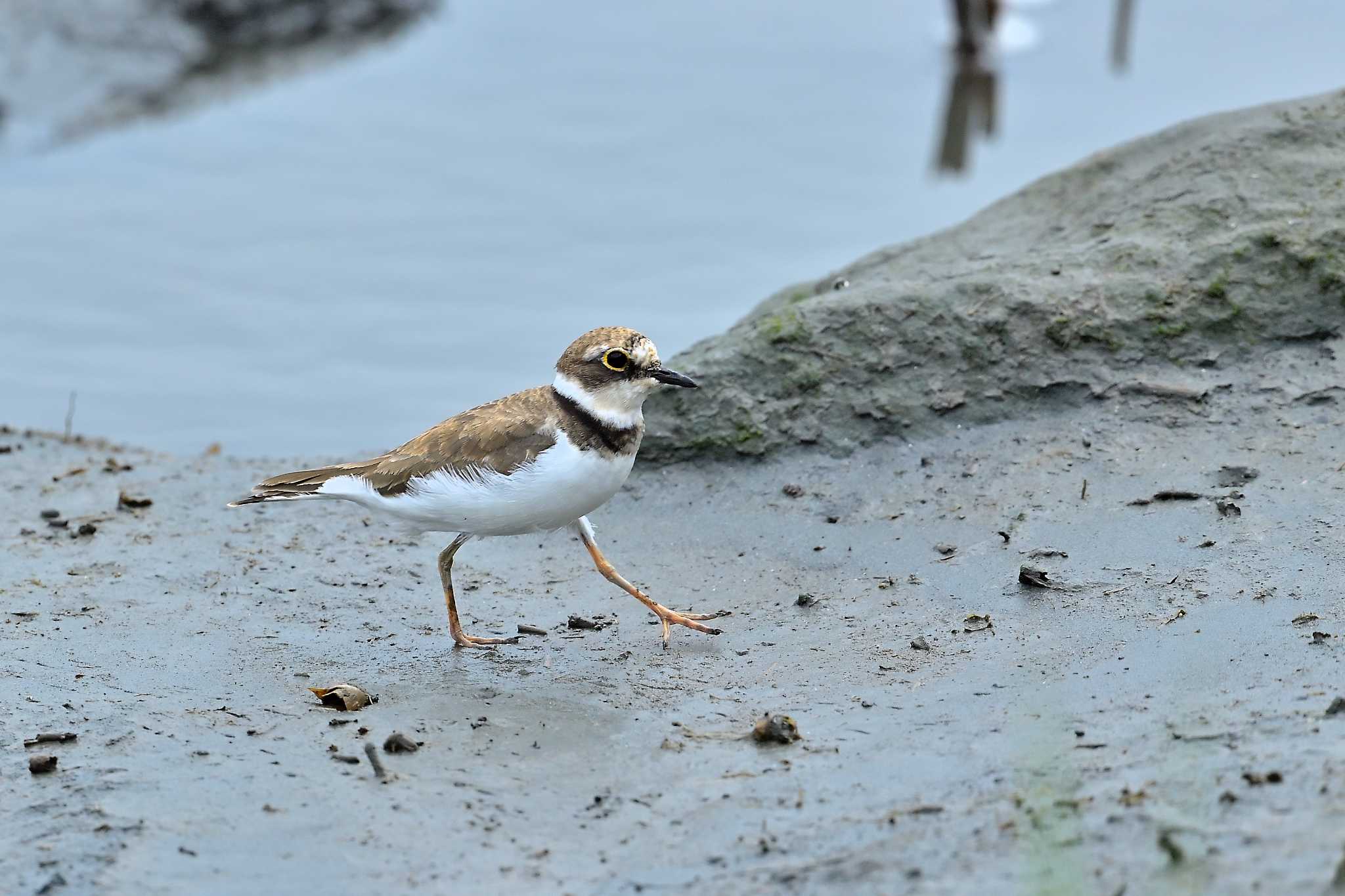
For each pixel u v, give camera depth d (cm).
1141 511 1230
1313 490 1203
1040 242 1563
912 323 1448
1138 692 944
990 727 922
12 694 1057
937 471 1366
